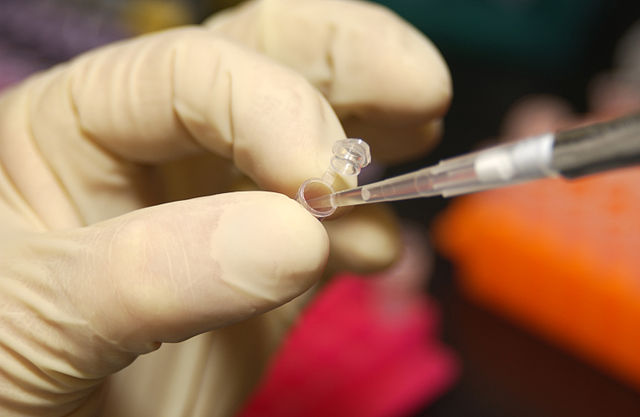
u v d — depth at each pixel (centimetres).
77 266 19
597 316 33
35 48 43
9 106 23
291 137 20
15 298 20
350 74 23
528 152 16
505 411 33
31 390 20
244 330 24
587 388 34
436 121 25
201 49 21
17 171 22
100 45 44
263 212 19
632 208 38
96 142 22
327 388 31
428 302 38
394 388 32
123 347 19
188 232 19
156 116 22
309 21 24
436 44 62
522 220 36
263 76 21
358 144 19
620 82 55
